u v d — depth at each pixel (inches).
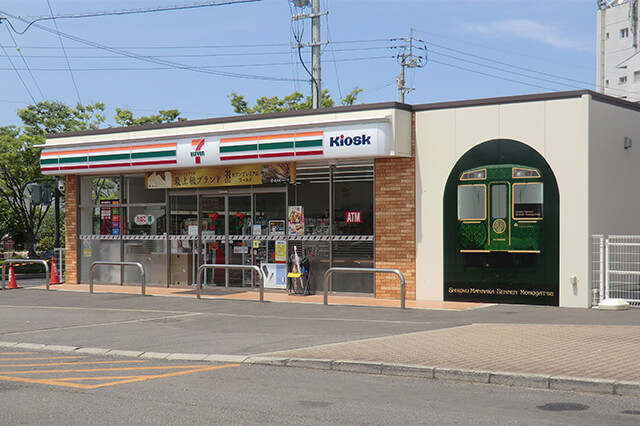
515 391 301.0
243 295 707.4
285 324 510.0
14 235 1808.6
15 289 802.8
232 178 734.5
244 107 1443.2
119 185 827.4
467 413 262.2
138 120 1406.3
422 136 648.4
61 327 513.7
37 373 350.0
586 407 271.0
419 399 286.5
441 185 639.1
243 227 749.9
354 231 682.8
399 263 657.0
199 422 250.7
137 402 283.1
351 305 615.5
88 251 848.3
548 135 595.5
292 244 716.0
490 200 617.6
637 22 2522.1
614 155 618.8
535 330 447.5
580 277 581.0
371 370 343.3
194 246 781.3
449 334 436.8
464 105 629.6
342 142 644.7
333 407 272.5
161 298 687.7
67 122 1397.6
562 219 589.0
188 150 729.6
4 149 1298.0
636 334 424.5
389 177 661.9
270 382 323.3
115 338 460.1
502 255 613.0
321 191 698.8
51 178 1323.8
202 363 377.4
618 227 622.2
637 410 265.6
